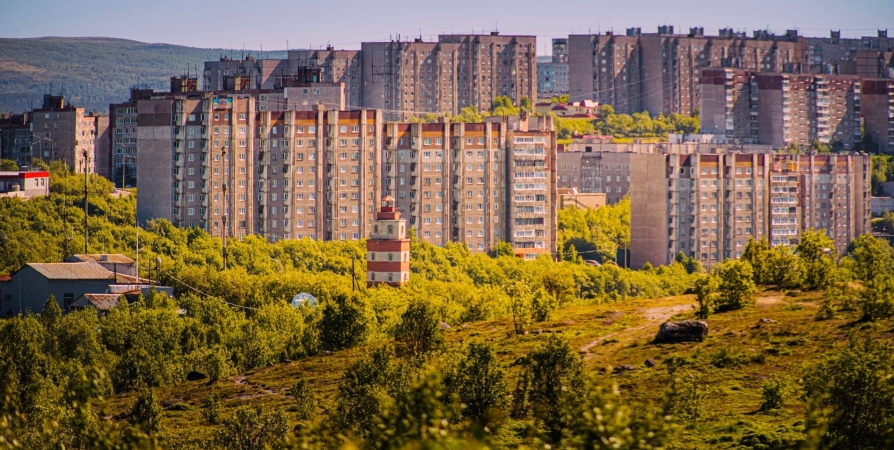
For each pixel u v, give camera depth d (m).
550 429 107.25
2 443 96.44
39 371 176.38
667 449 114.38
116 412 165.88
